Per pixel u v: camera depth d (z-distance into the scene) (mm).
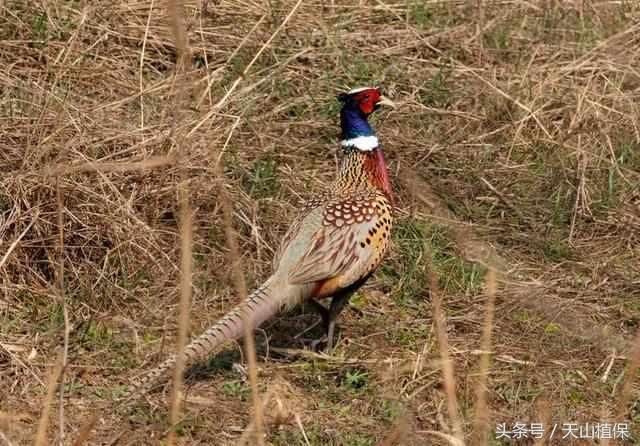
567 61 14516
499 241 11914
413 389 9617
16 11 13438
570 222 12289
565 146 13000
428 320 10680
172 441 7066
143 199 11195
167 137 11375
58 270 10414
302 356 10016
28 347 9750
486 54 14477
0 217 10609
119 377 9523
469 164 12672
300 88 13320
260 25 14125
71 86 12703
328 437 8914
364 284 11102
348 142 10289
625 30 15000
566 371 9969
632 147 13211
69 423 8805
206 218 11242
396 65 13828
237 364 9664
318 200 10062
